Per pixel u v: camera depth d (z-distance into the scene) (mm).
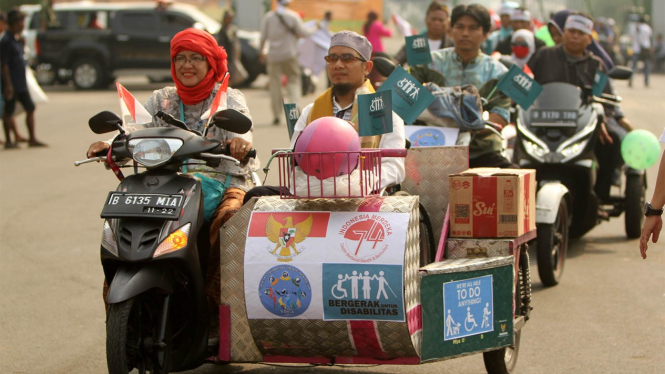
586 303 8539
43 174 15906
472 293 5715
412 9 55531
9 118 18922
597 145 11086
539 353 7086
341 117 6535
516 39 13273
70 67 32500
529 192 6430
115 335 5078
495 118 8977
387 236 5289
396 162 6195
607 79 10133
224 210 5941
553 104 10094
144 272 5227
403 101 6773
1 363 6898
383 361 5590
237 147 5602
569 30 10555
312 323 5426
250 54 31812
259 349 5656
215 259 5832
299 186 5457
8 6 49219
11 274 9602
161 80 36219
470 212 6168
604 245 11203
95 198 13836
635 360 6887
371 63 6582
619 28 44875
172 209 5324
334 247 5344
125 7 32500
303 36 21359
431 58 9055
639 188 11188
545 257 8906
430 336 5516
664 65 46781
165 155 5379
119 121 5641
